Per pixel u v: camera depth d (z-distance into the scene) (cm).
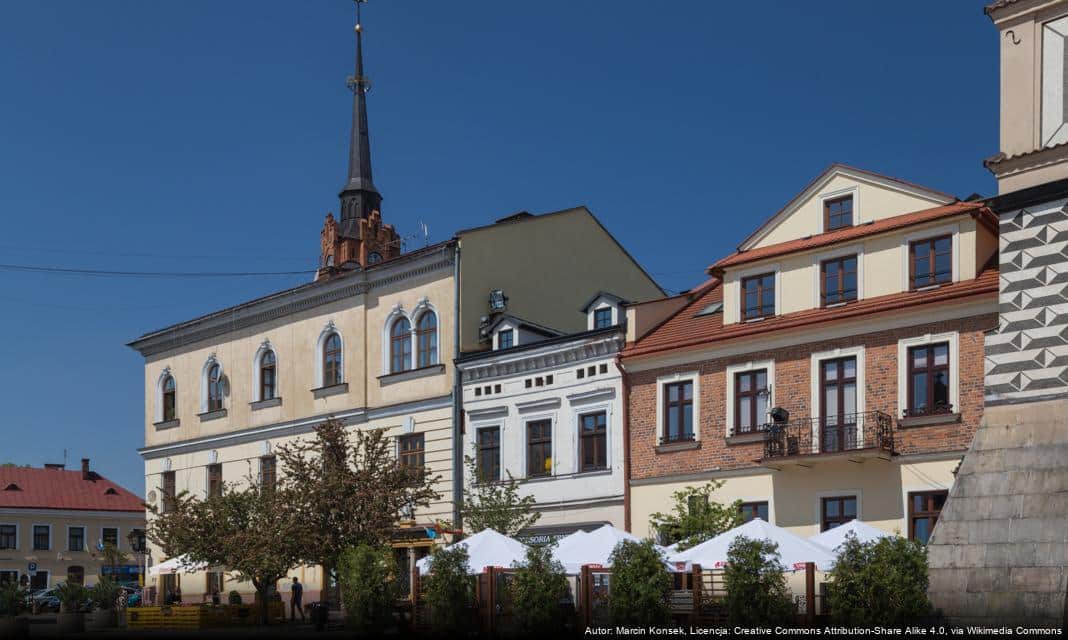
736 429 3381
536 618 2734
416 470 3816
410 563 4116
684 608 2811
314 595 4406
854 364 3170
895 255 3141
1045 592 2214
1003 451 2383
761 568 2470
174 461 5228
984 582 2291
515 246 4325
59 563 8069
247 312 4894
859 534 2675
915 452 3012
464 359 4072
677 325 3669
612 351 3703
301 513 3628
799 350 3275
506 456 3953
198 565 4497
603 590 3328
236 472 4900
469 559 2955
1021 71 2481
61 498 8231
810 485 3200
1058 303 2375
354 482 3672
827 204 3347
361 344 4444
